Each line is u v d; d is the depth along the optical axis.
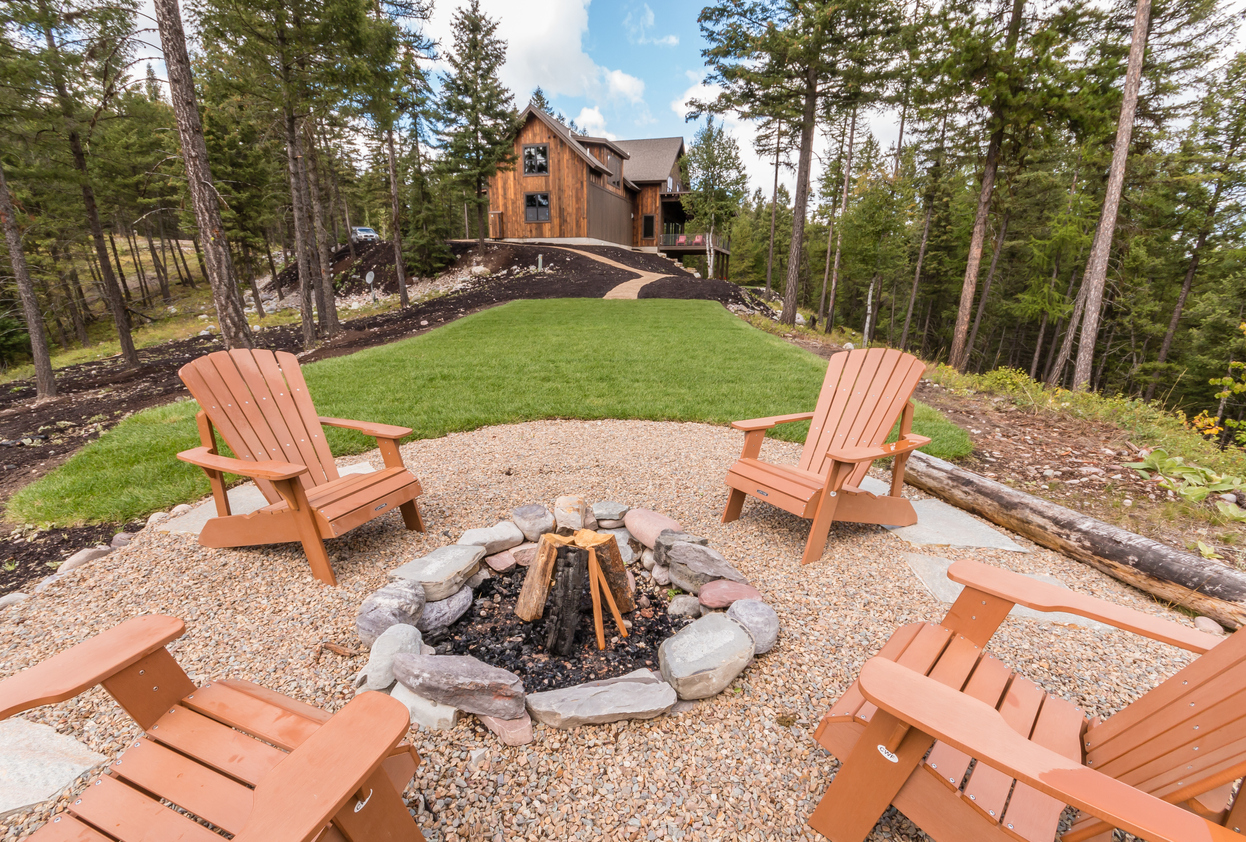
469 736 1.68
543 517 2.89
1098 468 4.34
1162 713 1.15
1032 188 18.03
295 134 11.71
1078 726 1.34
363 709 1.07
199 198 6.38
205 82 11.22
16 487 4.89
